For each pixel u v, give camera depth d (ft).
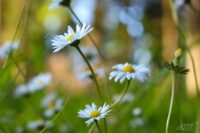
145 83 2.33
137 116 1.91
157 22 6.62
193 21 3.24
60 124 2.06
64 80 3.47
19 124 2.22
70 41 1.25
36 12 6.82
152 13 7.11
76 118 2.35
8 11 6.12
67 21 7.48
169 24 5.89
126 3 3.52
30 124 1.91
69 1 1.60
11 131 2.07
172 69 1.22
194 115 2.64
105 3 8.21
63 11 7.48
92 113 1.19
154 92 2.40
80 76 1.92
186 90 3.00
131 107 1.99
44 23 7.43
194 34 3.25
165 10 6.04
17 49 1.86
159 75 2.15
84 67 2.25
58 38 1.26
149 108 2.31
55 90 3.13
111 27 7.72
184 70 1.23
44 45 2.77
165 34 5.83
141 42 5.01
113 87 2.71
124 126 1.99
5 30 5.91
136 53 2.85
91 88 3.29
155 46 4.74
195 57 3.01
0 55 1.78
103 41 7.66
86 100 2.92
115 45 5.51
